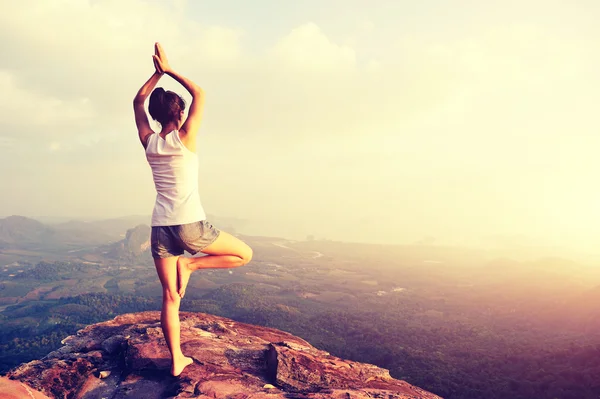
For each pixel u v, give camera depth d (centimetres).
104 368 402
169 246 330
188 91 337
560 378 9275
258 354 432
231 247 348
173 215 318
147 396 341
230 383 353
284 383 369
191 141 324
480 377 10075
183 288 353
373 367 440
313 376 380
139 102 348
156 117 334
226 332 517
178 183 320
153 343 413
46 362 401
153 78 351
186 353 412
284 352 396
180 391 332
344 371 405
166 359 390
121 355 426
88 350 451
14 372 379
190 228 318
